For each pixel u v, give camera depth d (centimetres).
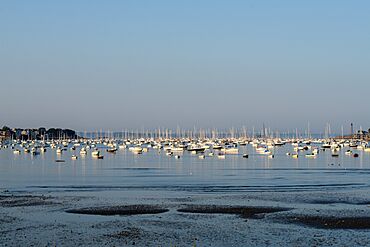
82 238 3947
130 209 5306
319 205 5547
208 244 3769
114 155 18000
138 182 8456
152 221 4638
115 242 3828
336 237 3972
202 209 5291
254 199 6059
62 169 11506
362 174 9881
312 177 9256
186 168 11744
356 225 4412
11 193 6838
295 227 4353
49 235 4047
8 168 11819
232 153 18712
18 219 4741
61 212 5138
